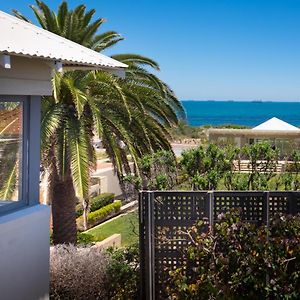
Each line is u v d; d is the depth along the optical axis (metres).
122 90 12.17
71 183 13.04
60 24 13.58
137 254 9.52
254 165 10.29
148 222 7.96
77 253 9.65
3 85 6.75
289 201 7.89
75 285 9.05
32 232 7.30
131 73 13.62
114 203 21.03
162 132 13.41
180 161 10.26
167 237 8.02
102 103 12.47
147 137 12.68
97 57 7.74
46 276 7.71
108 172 23.22
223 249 7.71
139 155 12.86
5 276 6.74
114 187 23.61
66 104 12.10
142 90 13.18
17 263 6.99
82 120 11.98
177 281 7.70
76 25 13.50
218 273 7.51
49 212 7.71
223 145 12.52
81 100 10.95
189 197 7.92
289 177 9.91
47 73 7.56
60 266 9.13
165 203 7.98
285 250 7.29
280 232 7.57
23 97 7.25
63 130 11.78
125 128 12.62
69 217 13.21
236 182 9.73
